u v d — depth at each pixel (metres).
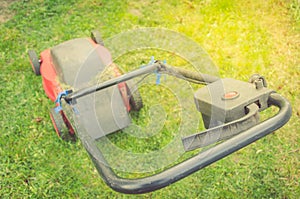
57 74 1.34
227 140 0.56
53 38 1.77
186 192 1.33
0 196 1.33
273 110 1.50
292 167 1.39
